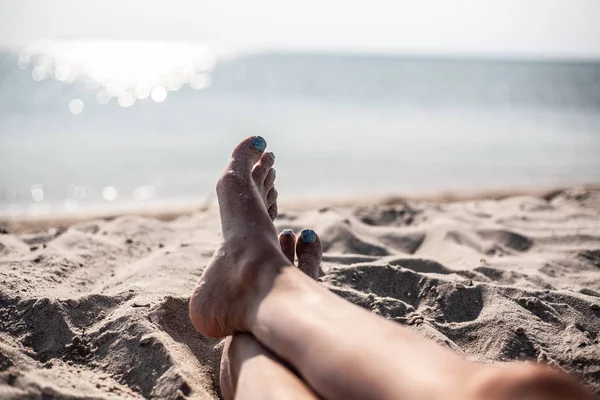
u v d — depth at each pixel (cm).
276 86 1598
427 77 2230
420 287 194
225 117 965
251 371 117
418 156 671
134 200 450
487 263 234
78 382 132
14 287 178
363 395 97
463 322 172
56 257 219
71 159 590
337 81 1852
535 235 280
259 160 205
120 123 852
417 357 97
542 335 160
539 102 1488
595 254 251
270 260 140
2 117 856
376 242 263
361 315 113
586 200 388
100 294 177
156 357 145
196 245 247
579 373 144
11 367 136
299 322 116
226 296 138
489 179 559
